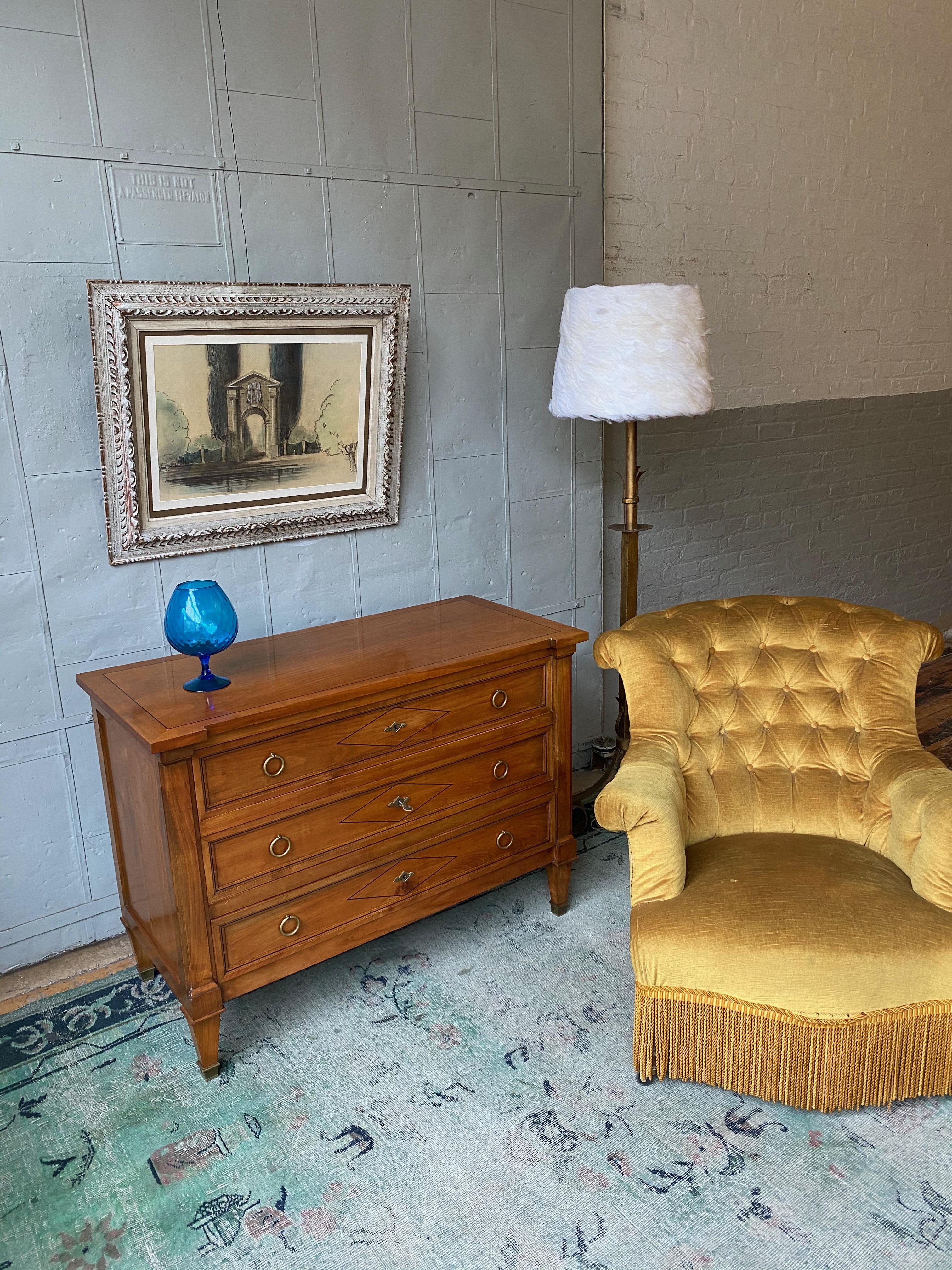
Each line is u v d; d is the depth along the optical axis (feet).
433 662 6.83
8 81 6.07
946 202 13.75
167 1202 5.37
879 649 7.11
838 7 11.50
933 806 5.98
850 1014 5.56
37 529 6.79
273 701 6.09
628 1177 5.44
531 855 7.73
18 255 6.32
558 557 9.75
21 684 6.97
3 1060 6.50
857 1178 5.38
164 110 6.62
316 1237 5.12
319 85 7.22
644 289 7.28
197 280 6.98
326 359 7.48
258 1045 6.59
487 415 8.83
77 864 7.53
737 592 12.55
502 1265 4.93
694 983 5.74
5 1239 5.18
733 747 7.14
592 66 8.78
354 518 8.12
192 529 7.27
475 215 8.29
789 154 11.44
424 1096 6.08
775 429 12.32
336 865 6.58
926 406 14.37
